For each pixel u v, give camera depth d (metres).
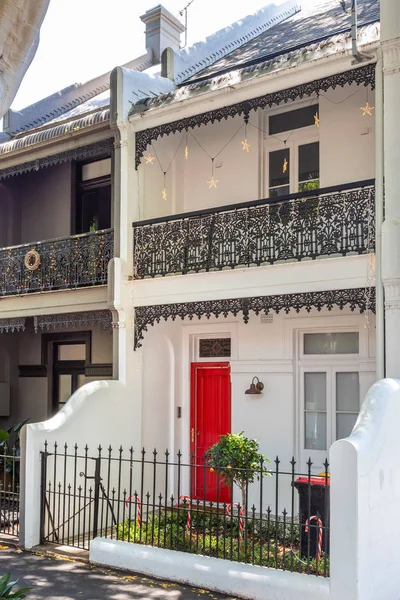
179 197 11.88
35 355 14.45
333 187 8.73
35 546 8.41
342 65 8.61
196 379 11.70
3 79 3.05
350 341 10.14
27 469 8.56
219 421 11.37
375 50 8.29
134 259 10.70
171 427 11.41
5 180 14.34
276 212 9.29
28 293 11.87
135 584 6.91
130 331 10.58
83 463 9.50
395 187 7.95
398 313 7.78
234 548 7.49
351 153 10.28
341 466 5.79
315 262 8.73
